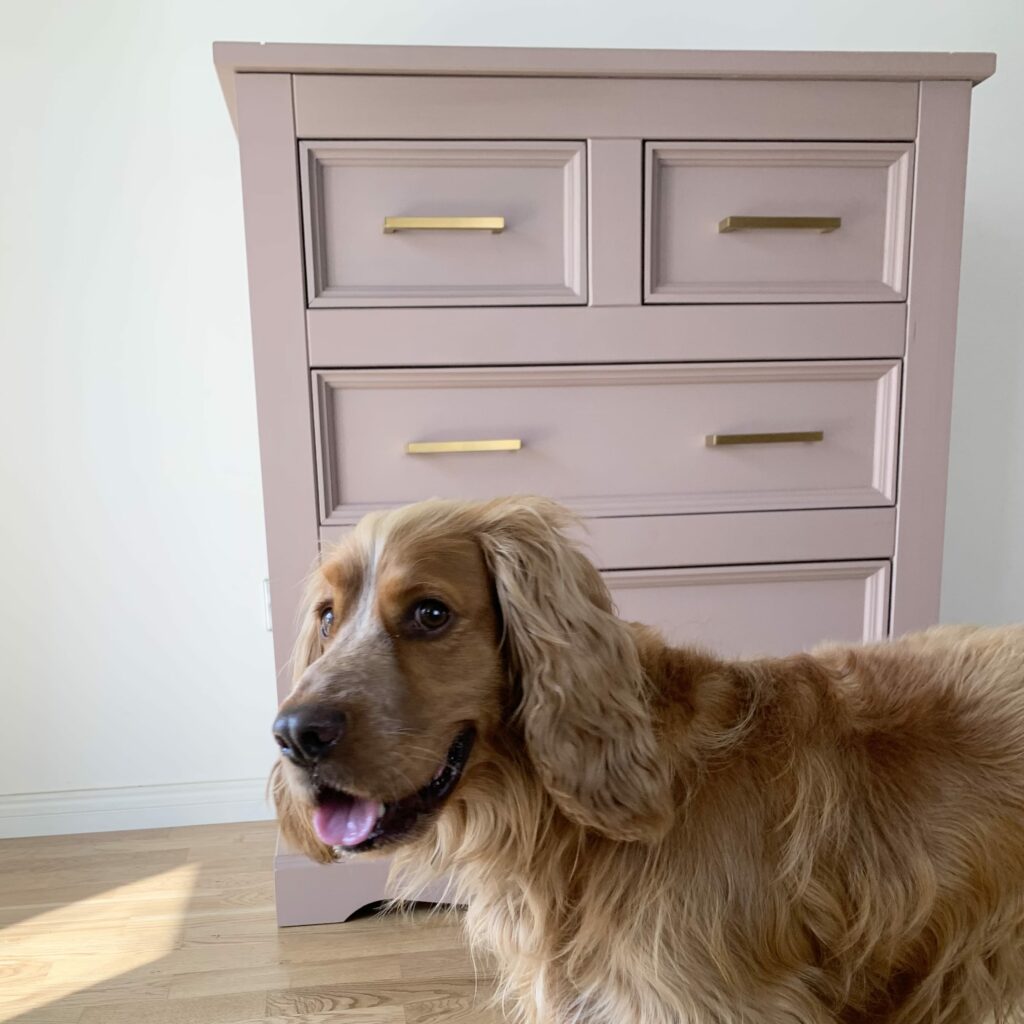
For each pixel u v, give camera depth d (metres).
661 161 1.40
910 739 0.96
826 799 0.91
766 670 1.01
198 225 1.83
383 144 1.34
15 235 1.79
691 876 0.88
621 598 1.50
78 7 1.74
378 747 0.79
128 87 1.77
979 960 0.96
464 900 1.34
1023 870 0.95
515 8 1.84
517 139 1.36
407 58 1.30
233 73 1.30
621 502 1.47
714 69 1.35
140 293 1.83
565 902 0.94
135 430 1.88
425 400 1.42
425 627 0.86
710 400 1.47
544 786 0.87
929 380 1.48
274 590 1.42
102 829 1.99
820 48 1.93
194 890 1.70
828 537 1.50
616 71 1.34
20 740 1.95
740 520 1.48
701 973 0.86
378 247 1.38
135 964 1.46
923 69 1.38
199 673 1.98
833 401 1.49
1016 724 0.97
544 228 1.40
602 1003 0.93
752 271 1.45
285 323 1.37
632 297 1.42
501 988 1.25
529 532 0.90
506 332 1.40
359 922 1.57
